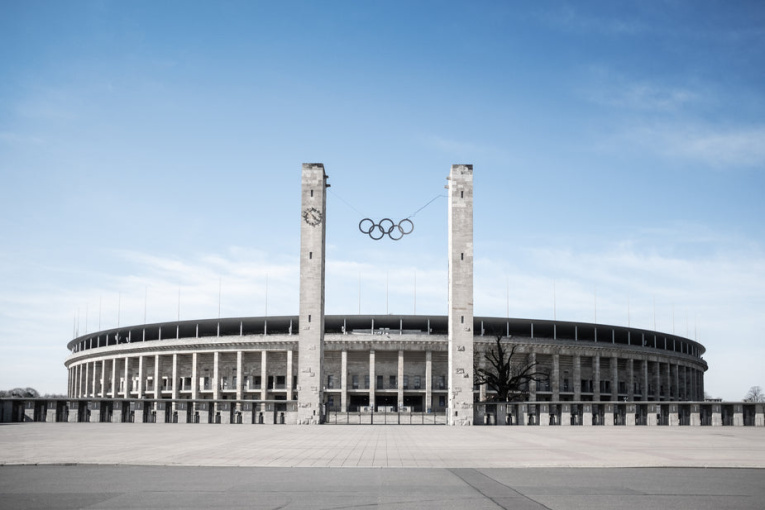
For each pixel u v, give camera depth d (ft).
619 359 439.63
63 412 216.54
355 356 399.85
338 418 296.10
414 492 65.10
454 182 232.73
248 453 106.01
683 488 68.69
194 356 417.49
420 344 391.86
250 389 408.46
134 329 453.58
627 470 84.84
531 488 68.18
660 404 222.89
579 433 168.35
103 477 76.54
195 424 208.03
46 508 56.34
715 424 218.38
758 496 63.62
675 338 478.59
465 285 228.22
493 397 367.45
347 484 70.79
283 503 58.59
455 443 131.44
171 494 63.72
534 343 401.90
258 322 417.08
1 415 213.66
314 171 233.55
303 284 228.63
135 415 216.54
